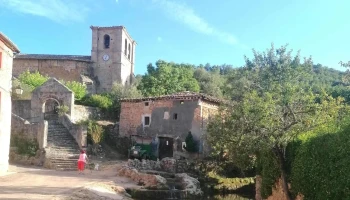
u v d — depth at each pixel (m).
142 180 23.36
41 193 15.91
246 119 15.12
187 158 31.45
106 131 36.59
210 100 33.81
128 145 35.12
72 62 55.19
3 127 21.84
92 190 18.05
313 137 13.11
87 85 52.91
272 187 17.31
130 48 63.09
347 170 10.50
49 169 25.95
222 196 24.77
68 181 20.48
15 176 21.03
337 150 11.23
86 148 31.89
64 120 33.88
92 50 56.59
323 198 11.77
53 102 39.41
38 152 28.16
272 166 16.97
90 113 41.91
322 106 14.90
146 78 52.66
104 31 56.88
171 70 53.84
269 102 14.78
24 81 45.09
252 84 21.69
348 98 26.19
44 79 47.06
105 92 52.56
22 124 29.75
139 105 36.19
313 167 12.57
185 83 54.41
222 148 19.41
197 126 32.50
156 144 33.97
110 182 21.55
